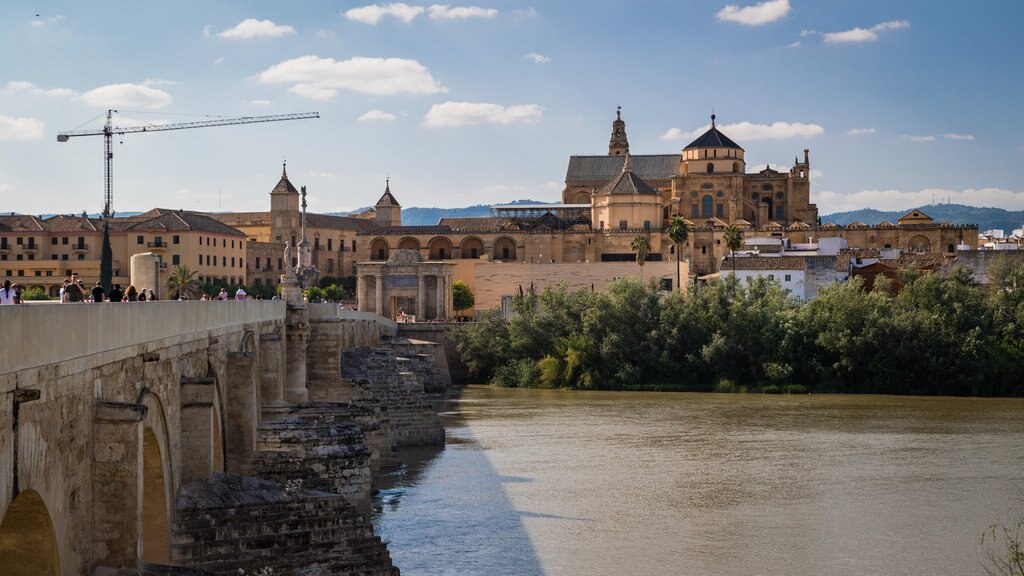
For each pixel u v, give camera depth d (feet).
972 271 610.65
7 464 71.97
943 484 277.85
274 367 215.31
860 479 284.82
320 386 289.74
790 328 552.41
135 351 108.78
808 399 501.97
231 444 172.55
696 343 570.87
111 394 100.27
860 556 209.97
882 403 479.00
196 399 136.67
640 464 307.99
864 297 552.41
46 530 82.28
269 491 142.41
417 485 274.57
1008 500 258.78
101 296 145.89
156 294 208.64
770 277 613.11
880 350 532.32
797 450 334.03
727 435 369.09
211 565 129.08
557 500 256.73
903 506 252.62
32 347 77.10
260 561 132.26
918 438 359.87
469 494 262.88
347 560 136.67
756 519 239.91
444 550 209.77
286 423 185.37
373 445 277.44
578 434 372.58
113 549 95.81
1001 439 356.59
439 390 564.30
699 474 291.79
